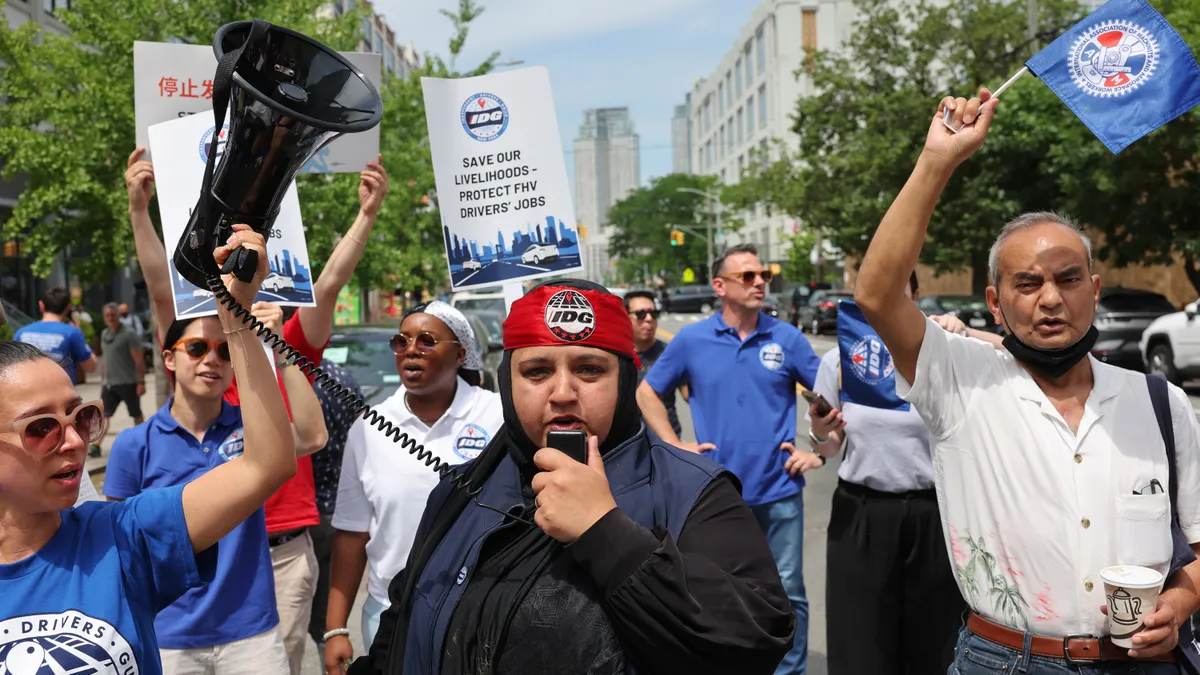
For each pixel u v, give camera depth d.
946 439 2.72
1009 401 2.63
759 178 33.22
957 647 2.81
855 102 28.98
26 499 1.95
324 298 3.85
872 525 4.21
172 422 3.50
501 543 1.97
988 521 2.63
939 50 28.36
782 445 4.89
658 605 1.66
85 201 11.49
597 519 1.72
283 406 2.17
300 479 3.88
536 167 4.30
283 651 3.35
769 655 1.71
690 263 94.94
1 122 11.68
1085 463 2.55
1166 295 25.92
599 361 1.94
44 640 1.93
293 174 2.00
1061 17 27.02
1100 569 2.51
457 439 3.65
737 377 4.96
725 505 1.90
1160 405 2.61
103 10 11.10
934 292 43.16
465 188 4.31
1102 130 2.62
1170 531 2.57
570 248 4.30
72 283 24.39
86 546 2.06
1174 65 2.59
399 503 3.56
